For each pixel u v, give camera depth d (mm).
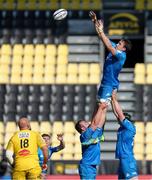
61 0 82750
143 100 76250
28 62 80250
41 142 34531
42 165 37750
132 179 36344
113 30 81188
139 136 72562
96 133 35875
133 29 81188
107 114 75125
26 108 76250
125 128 36500
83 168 36031
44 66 79875
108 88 36281
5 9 83188
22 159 33906
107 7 82125
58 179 62000
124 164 36344
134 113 75500
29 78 78812
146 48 80000
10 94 77250
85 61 80625
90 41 81438
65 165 65312
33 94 77312
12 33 82312
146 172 64625
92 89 77562
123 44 36469
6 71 79312
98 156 36219
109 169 64250
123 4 82062
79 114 75500
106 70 36469
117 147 36781
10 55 80750
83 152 36375
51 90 77625
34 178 33906
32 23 82688
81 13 82375
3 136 73375
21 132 34406
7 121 75000
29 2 83062
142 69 78625
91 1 82438
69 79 78625
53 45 81562
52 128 73812
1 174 46750
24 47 81312
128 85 78062
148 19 81438
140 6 81875
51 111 75875
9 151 34156
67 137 72750
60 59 80500
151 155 71062
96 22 35906
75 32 82062
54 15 42375
